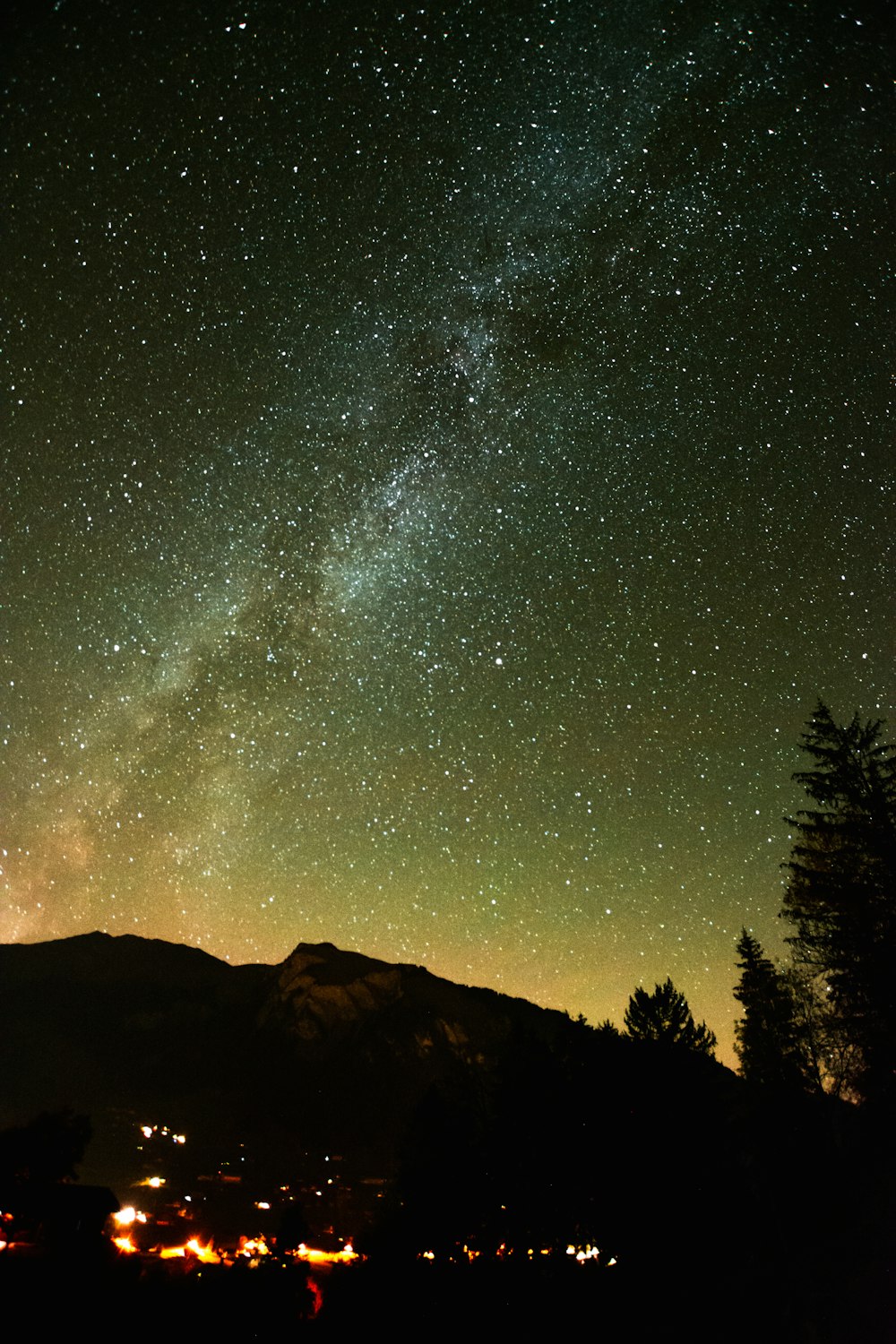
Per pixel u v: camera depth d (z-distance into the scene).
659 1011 17.16
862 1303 13.93
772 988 21.95
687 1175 15.45
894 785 16.84
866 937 16.81
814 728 17.89
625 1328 13.23
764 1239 15.81
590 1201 15.78
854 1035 17.14
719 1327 13.48
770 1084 19.84
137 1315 10.48
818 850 17.89
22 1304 10.15
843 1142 18.19
